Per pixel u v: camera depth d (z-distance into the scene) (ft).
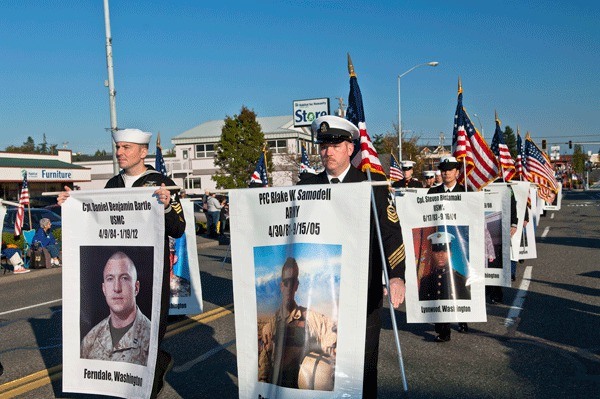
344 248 12.15
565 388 17.80
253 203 12.91
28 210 59.11
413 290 23.27
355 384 11.92
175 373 20.16
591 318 26.58
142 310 14.67
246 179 156.46
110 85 67.72
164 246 15.15
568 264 43.88
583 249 53.57
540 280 37.01
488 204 27.20
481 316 22.74
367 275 12.01
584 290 33.30
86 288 15.25
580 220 94.38
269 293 12.69
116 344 14.90
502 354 21.48
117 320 14.90
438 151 236.02
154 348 14.44
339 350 12.05
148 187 14.75
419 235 23.31
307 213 12.41
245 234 12.98
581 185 347.36
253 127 157.38
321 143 13.83
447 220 23.11
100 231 15.21
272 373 12.51
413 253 23.35
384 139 162.50
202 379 19.45
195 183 206.49
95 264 15.19
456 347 22.56
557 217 102.68
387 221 13.33
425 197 23.27
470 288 22.85
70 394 18.34
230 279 42.98
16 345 25.25
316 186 12.39
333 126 13.65
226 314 29.84
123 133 16.79
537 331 24.59
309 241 12.35
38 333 27.53
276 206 12.69
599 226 81.51
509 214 26.94
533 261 46.09
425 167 150.82
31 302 37.17
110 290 14.99
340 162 13.79
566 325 25.43
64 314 15.38
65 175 149.28
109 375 14.97
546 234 70.23
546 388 17.84
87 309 15.23
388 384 18.43
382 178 15.46
